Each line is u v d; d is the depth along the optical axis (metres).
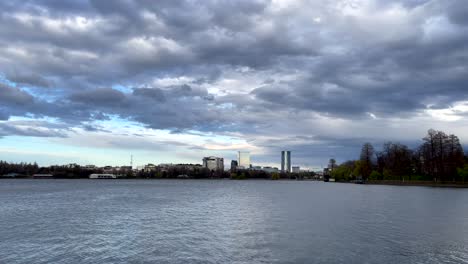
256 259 38.28
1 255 40.00
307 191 174.38
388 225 58.81
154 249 42.41
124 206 92.12
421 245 44.09
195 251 41.56
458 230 54.06
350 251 41.28
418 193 141.50
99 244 45.03
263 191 177.25
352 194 140.00
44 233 52.41
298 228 56.22
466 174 186.75
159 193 153.25
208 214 74.81
